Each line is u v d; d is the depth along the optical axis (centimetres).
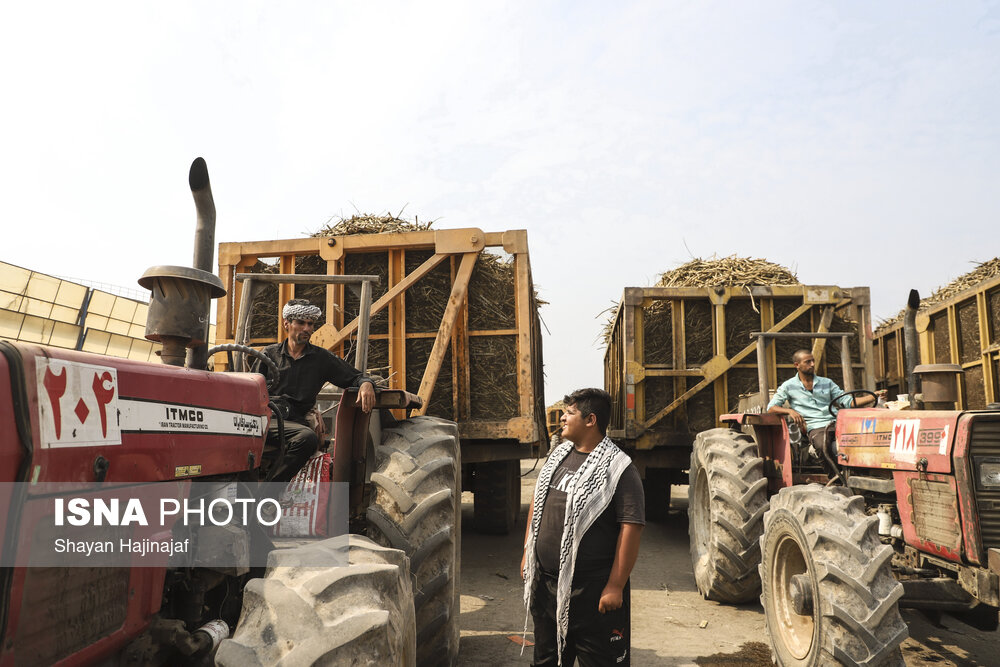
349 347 589
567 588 242
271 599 191
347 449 321
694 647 416
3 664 146
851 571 305
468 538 745
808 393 503
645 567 634
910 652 401
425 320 589
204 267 246
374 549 227
